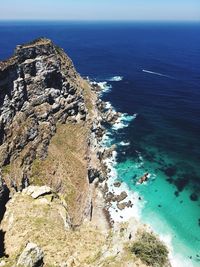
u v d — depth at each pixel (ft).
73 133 345.51
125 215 282.15
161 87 641.81
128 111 504.02
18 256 134.00
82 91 428.56
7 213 196.75
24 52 310.86
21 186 255.91
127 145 395.34
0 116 271.08
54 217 195.93
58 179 286.25
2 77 278.26
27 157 283.79
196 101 552.82
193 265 236.63
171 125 453.17
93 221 277.03
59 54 398.62
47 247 155.84
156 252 123.34
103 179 323.37
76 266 135.03
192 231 268.82
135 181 327.26
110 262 119.44
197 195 309.83
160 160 366.22
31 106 312.71
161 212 287.89
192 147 394.52
